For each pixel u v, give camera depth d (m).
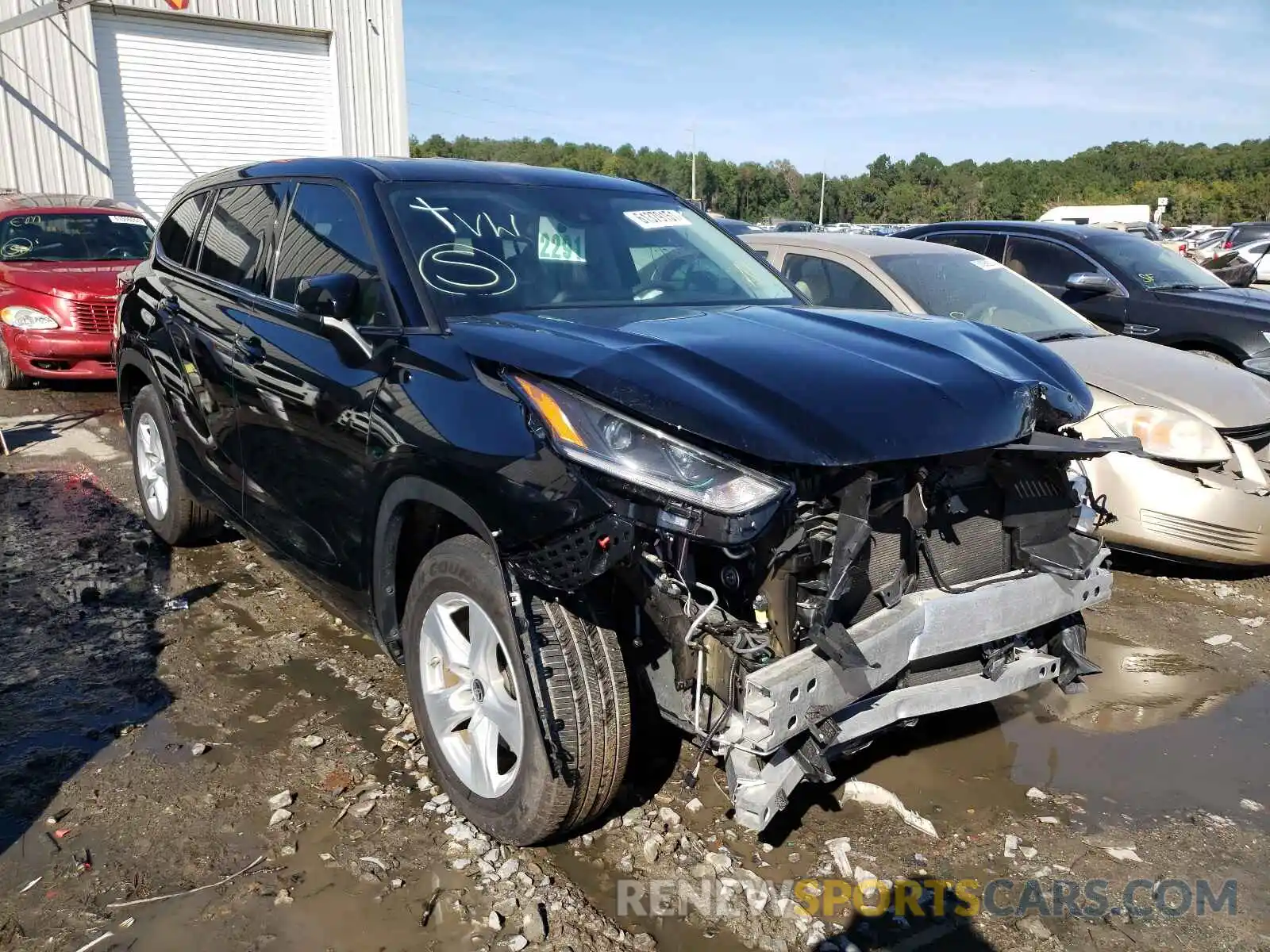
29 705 3.51
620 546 2.31
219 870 2.68
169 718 3.45
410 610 2.99
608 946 2.45
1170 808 3.12
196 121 16.94
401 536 2.99
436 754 2.96
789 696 2.36
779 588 2.48
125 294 5.14
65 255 9.46
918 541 2.67
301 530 3.51
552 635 2.53
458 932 2.48
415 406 2.78
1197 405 4.93
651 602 2.51
